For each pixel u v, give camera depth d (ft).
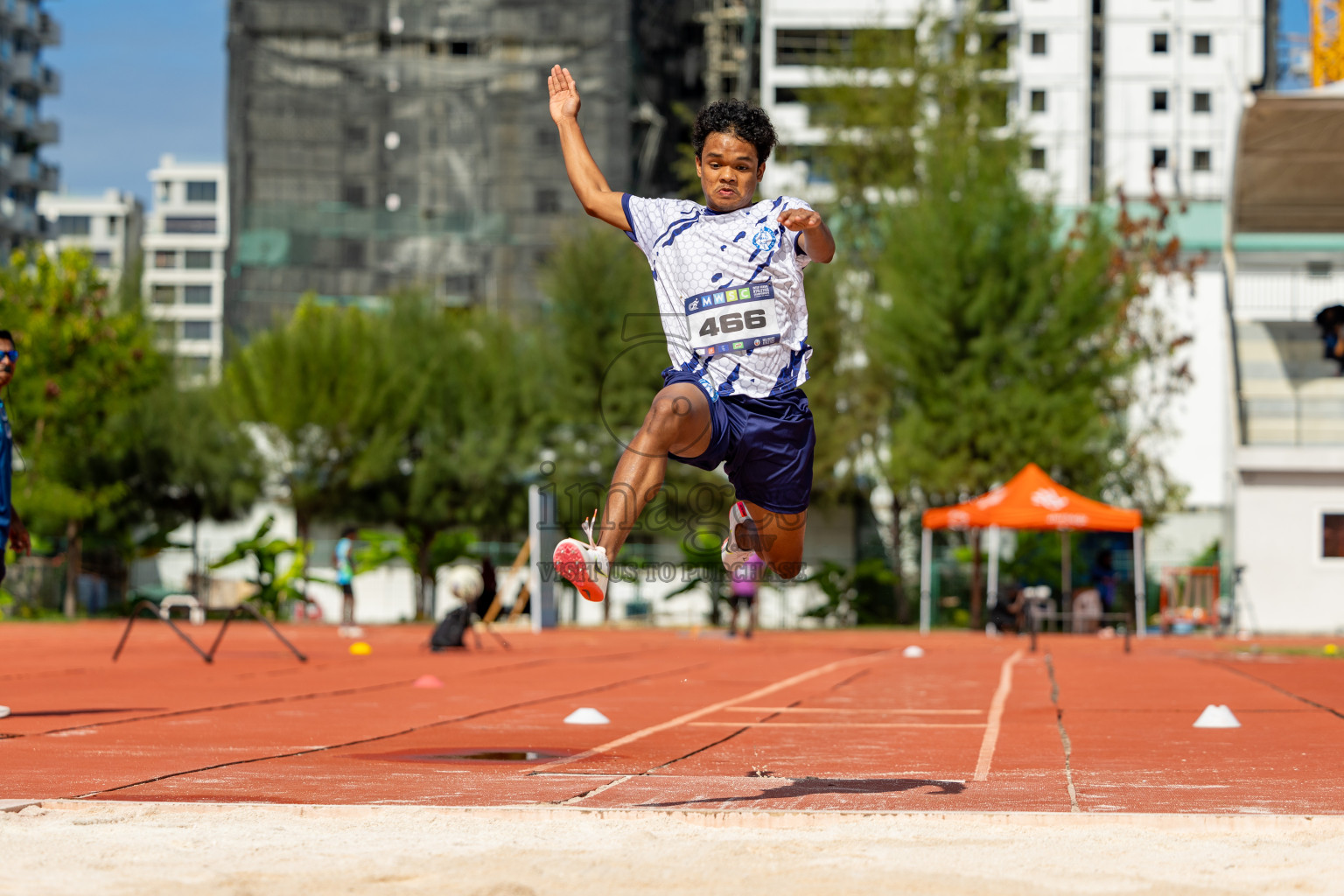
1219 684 43.70
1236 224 113.70
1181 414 165.37
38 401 111.45
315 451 127.65
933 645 83.35
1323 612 104.83
